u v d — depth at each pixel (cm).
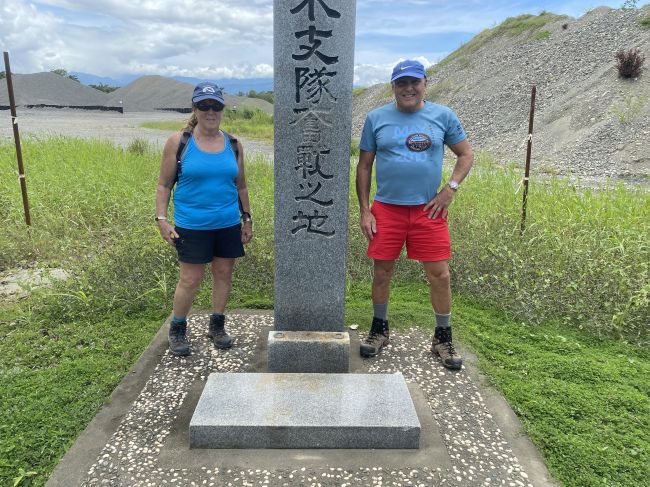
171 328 337
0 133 1689
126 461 239
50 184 679
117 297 409
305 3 272
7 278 468
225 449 250
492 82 2052
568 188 617
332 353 307
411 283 474
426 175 303
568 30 2088
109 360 327
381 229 319
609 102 1382
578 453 249
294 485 228
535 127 1518
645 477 236
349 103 286
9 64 512
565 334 376
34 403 279
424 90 299
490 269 453
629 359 339
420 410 283
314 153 291
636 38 1714
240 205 346
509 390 302
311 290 310
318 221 300
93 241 518
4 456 240
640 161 1102
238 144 326
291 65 279
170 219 530
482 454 249
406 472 237
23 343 346
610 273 402
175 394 293
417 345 359
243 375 290
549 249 453
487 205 561
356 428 250
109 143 1159
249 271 459
